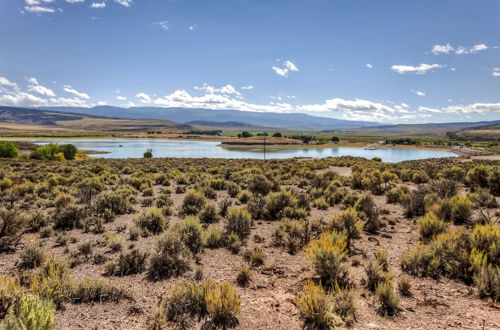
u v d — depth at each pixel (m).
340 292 4.68
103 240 7.64
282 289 5.29
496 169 14.84
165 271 5.97
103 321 4.19
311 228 8.93
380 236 8.34
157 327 4.00
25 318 3.28
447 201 10.01
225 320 4.25
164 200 12.91
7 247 7.10
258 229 9.35
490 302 4.55
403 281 5.03
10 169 24.80
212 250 7.39
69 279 5.10
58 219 9.12
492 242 5.73
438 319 4.16
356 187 17.95
